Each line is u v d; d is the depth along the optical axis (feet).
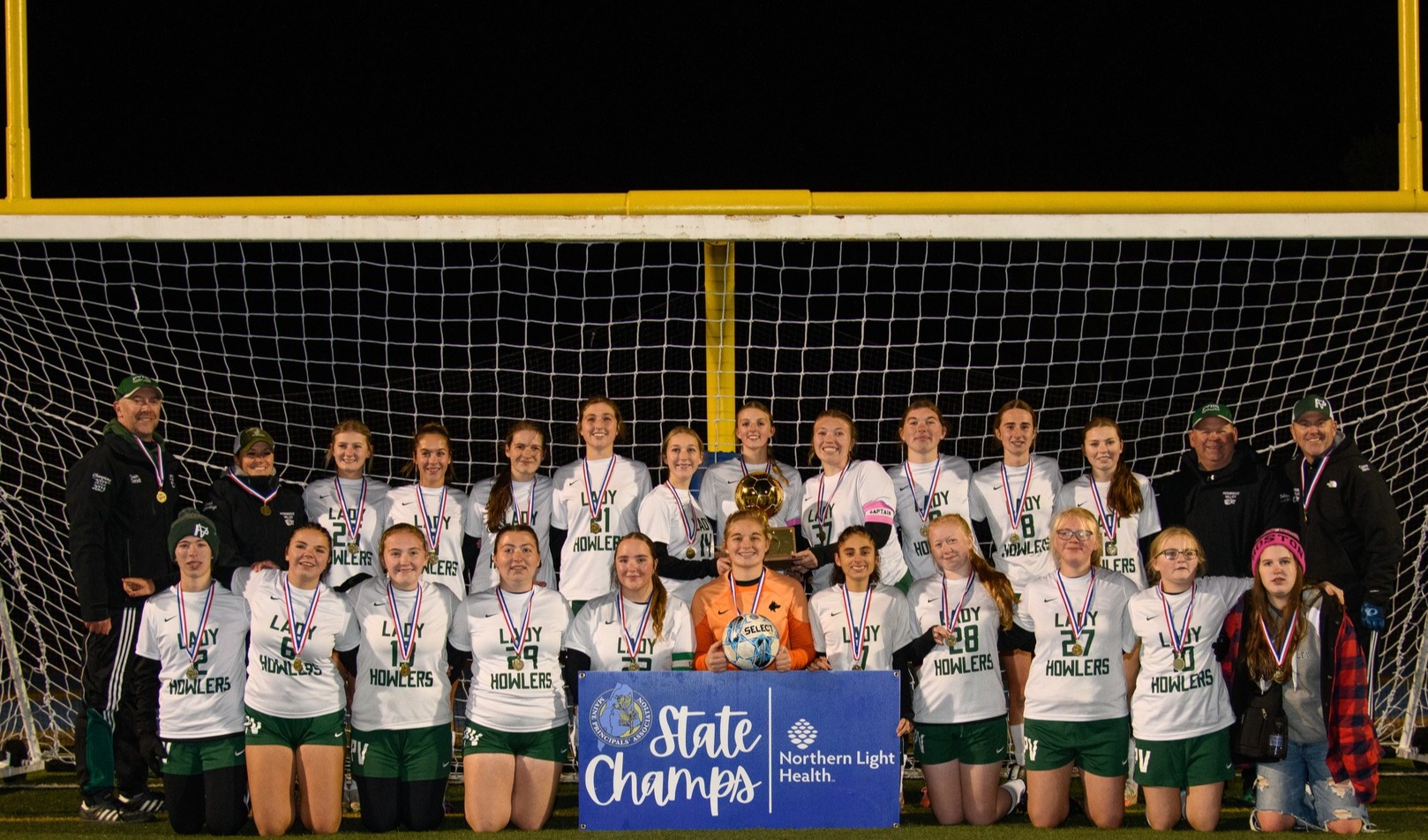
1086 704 16.74
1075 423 31.24
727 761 15.89
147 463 19.04
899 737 16.01
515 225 19.58
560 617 17.25
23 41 20.27
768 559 17.42
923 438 19.97
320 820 16.84
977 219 19.60
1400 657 23.06
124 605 18.57
